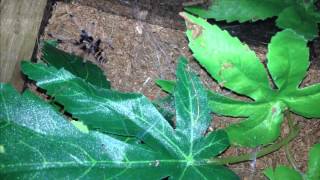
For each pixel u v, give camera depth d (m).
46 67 0.16
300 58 0.18
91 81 0.18
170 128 0.17
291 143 0.19
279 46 0.17
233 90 0.18
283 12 0.19
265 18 0.20
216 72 0.18
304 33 0.19
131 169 0.16
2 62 0.17
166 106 0.18
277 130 0.18
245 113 0.18
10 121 0.15
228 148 0.19
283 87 0.18
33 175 0.14
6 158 0.14
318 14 0.20
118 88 0.19
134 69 0.19
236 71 0.18
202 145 0.17
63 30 0.19
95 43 0.19
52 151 0.15
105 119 0.16
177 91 0.17
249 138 0.18
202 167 0.17
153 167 0.16
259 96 0.18
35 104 0.15
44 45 0.18
